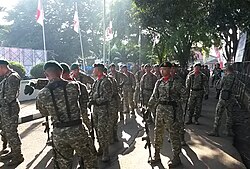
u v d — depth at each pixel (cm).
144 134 812
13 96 563
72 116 379
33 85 500
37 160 601
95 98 588
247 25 1068
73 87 386
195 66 922
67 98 378
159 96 539
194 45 3088
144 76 906
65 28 4309
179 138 541
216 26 1102
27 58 2425
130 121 1003
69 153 388
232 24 1090
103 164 571
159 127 552
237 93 1530
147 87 894
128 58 4462
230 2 991
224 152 646
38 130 864
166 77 536
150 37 2989
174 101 530
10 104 563
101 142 584
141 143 720
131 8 2598
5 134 575
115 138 730
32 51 2466
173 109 528
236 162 583
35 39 4312
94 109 592
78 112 387
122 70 1145
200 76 916
